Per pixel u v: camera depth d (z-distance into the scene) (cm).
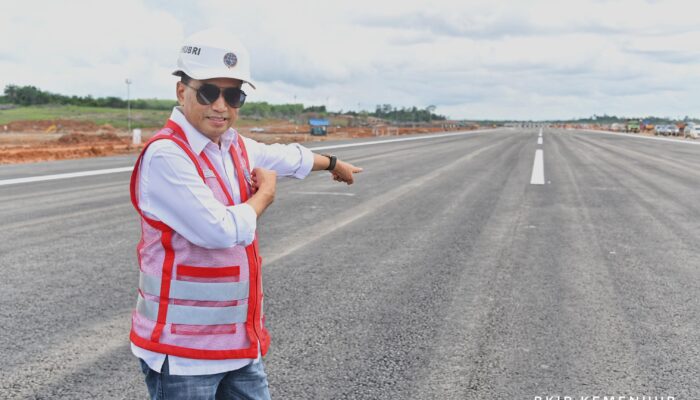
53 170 1650
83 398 329
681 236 802
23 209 984
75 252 677
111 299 505
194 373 180
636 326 454
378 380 356
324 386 348
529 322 461
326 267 625
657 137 5541
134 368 368
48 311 473
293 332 435
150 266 182
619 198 1174
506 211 1008
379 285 560
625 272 615
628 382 357
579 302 513
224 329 184
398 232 820
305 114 11244
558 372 371
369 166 1912
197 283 179
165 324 179
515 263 649
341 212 991
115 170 1658
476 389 346
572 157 2403
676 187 1365
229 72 178
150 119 6694
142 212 179
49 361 378
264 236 788
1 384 344
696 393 344
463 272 610
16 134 4103
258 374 199
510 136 5497
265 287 551
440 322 460
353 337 426
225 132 190
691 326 455
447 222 900
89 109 8788
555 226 871
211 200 174
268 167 217
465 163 2045
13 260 638
